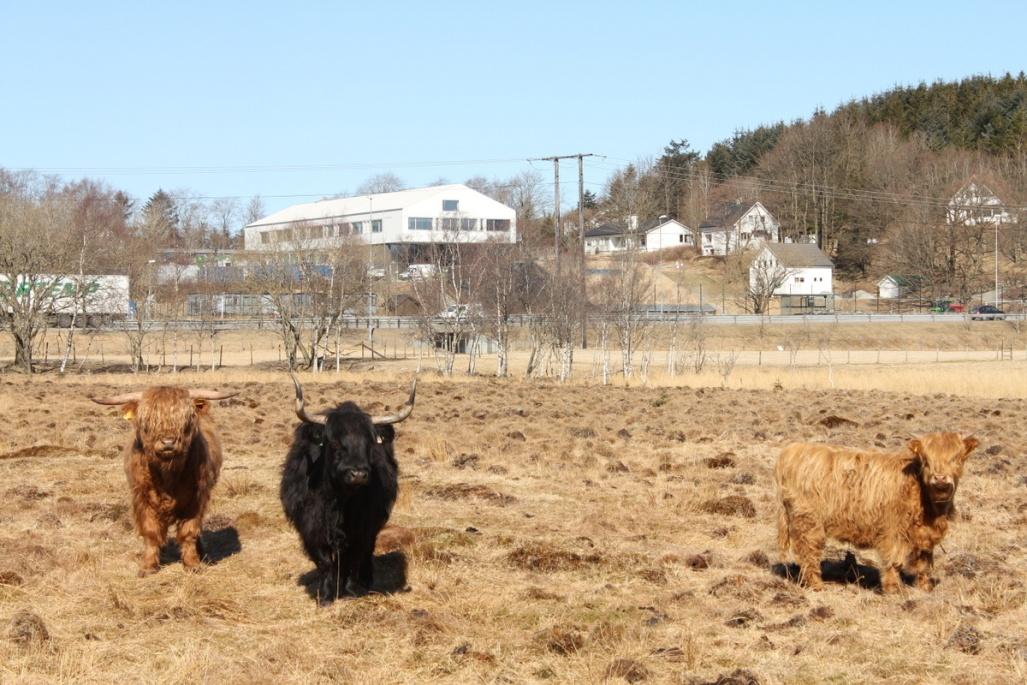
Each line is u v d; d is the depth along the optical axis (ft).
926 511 31.68
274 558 37.27
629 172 415.44
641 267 216.13
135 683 24.70
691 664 25.96
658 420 83.41
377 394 109.29
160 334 212.23
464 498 48.57
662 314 206.28
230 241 354.74
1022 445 68.49
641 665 25.52
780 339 243.19
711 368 161.68
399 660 26.40
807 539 33.30
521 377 149.07
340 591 32.48
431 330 167.32
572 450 64.28
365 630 28.81
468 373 158.20
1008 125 501.15
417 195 325.42
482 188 428.97
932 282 345.92
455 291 168.14
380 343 215.31
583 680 25.02
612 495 49.47
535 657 26.78
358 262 186.50
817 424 79.77
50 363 178.29
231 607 30.86
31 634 27.35
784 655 26.84
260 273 184.55
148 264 210.18
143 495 35.09
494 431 72.90
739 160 550.36
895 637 28.27
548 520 44.06
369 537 32.01
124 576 34.94
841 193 421.59
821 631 28.45
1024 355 216.13
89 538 40.09
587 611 30.81
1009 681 24.77
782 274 313.32
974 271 358.84
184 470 35.19
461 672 25.59
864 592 32.73
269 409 88.63
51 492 49.08
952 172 414.82
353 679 25.00
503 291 155.63
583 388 122.01
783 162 454.81
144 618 29.89
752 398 105.81
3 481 52.24
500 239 225.76
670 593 32.35
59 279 164.04
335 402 96.58
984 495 49.98
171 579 34.53
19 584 32.96
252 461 59.72
